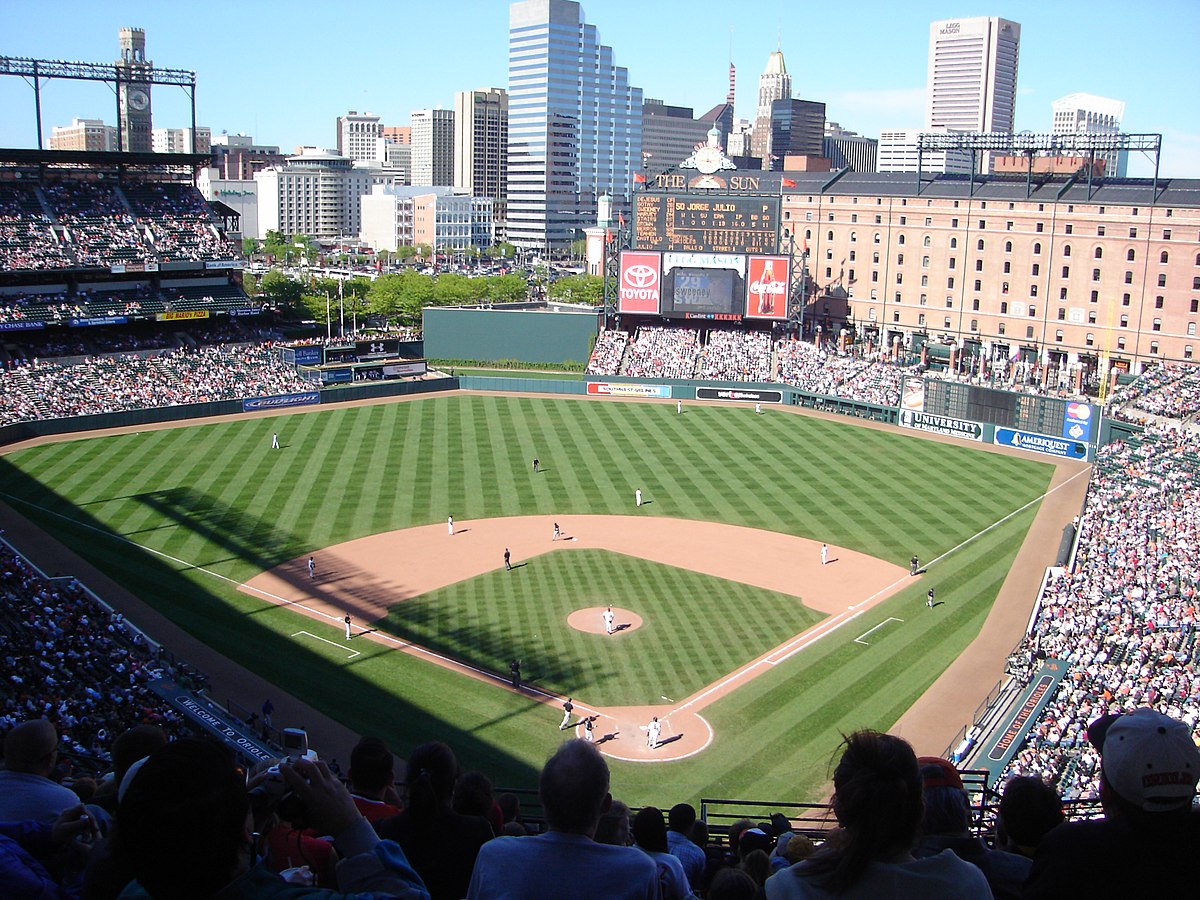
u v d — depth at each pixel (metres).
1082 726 50.72
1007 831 11.57
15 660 53.91
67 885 9.70
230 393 135.25
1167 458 104.25
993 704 57.16
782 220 181.62
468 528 90.94
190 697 53.09
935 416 132.25
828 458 117.94
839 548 87.88
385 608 73.12
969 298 160.12
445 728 56.56
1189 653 57.38
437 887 10.69
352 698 59.75
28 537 85.19
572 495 101.31
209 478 103.75
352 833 8.12
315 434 123.25
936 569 83.38
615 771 52.81
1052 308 150.25
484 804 13.88
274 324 191.50
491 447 119.19
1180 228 136.00
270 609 72.62
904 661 66.06
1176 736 7.89
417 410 138.00
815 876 8.10
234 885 6.89
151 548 83.94
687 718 58.44
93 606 68.38
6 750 11.15
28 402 122.94
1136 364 142.38
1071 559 80.75
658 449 120.12
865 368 148.00
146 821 6.55
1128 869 7.82
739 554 85.81
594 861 8.76
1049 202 148.38
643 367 153.88
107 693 52.22
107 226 154.62
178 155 163.12
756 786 51.69
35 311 140.00
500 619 71.50
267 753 47.78
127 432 121.38
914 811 8.03
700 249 157.62
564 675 63.31
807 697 61.06
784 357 154.00
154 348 149.25
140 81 160.38
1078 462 118.75
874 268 171.38
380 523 91.75
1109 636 61.34
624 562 83.31
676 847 17.19
